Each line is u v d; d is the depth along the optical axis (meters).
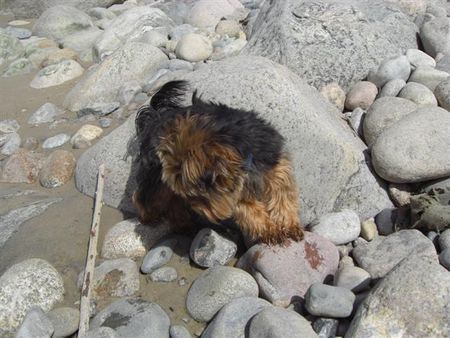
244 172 0.93
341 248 1.05
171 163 0.92
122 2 2.82
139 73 1.69
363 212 1.12
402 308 0.79
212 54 1.80
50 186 1.32
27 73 1.97
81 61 2.02
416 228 1.06
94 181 1.24
